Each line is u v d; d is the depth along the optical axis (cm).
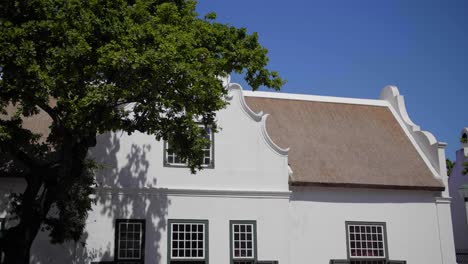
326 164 2194
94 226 1834
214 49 1533
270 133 2261
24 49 1228
